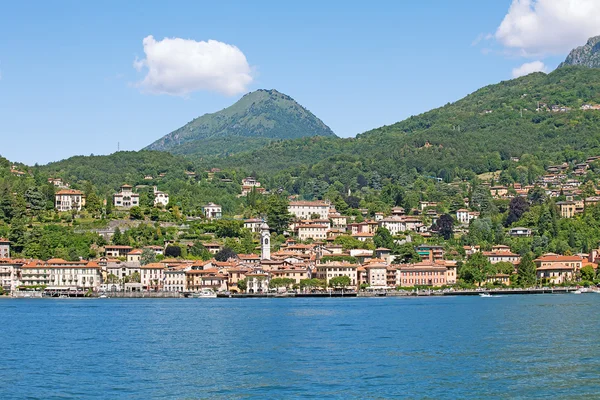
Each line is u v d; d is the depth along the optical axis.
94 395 137.62
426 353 177.50
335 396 134.88
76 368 163.12
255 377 151.25
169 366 164.62
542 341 194.62
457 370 155.25
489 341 196.00
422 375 150.75
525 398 131.50
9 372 159.00
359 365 162.50
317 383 144.88
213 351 185.38
